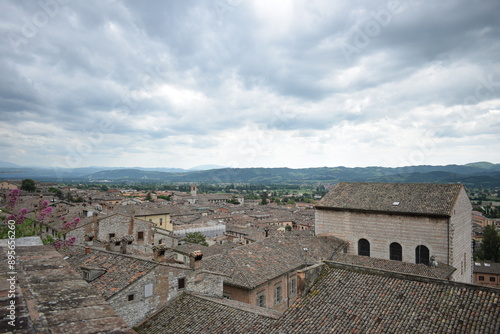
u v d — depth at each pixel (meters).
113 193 181.75
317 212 57.28
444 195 49.03
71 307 6.55
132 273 24.30
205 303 25.16
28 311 5.97
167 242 71.56
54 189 158.38
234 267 36.22
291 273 40.66
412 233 48.03
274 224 126.19
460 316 17.66
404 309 19.06
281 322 20.67
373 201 53.28
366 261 44.00
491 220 148.12
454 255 46.09
